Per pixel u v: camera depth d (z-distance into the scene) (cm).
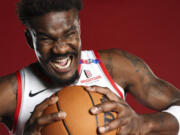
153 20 345
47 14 96
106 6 354
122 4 354
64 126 84
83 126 84
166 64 324
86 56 127
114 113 89
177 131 110
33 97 116
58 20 97
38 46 102
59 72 106
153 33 339
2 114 117
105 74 123
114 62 126
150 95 126
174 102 122
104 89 94
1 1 336
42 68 117
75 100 87
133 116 93
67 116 85
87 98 88
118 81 126
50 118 85
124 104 92
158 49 332
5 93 116
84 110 85
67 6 97
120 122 88
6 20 335
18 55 326
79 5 104
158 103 125
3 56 323
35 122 87
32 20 99
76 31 101
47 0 96
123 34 343
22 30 334
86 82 121
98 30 347
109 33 345
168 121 107
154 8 350
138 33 342
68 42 100
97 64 125
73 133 83
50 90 117
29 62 326
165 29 340
